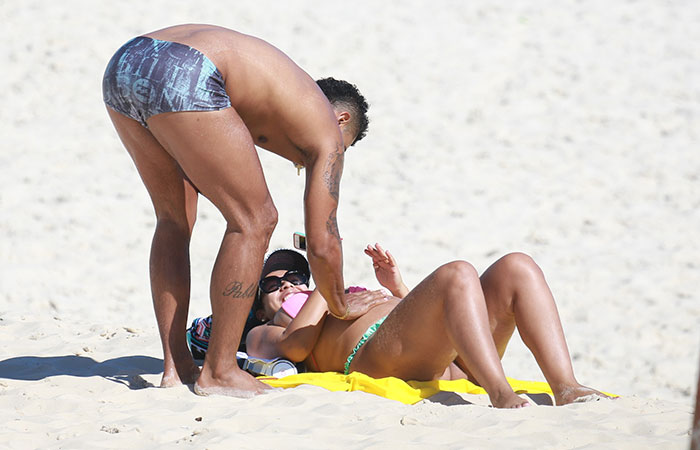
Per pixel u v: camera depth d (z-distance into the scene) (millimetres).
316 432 9828
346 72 46844
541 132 42219
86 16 49938
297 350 13188
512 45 51562
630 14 56375
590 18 55562
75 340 16312
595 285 28172
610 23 54906
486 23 54281
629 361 22109
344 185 36500
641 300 26938
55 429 10094
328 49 49062
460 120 43156
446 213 34094
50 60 45219
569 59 49938
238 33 11836
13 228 30297
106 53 46250
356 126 13375
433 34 52375
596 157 39781
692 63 49688
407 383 12078
